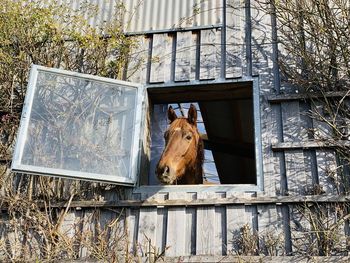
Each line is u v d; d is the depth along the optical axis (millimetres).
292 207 2824
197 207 2941
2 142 3379
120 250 2893
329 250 2652
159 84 3406
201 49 3453
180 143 3004
